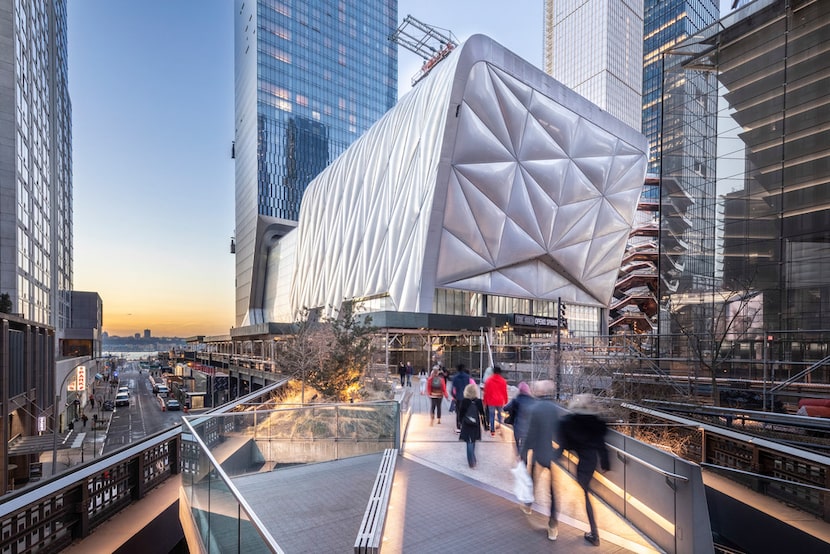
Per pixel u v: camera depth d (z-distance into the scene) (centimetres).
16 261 3956
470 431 820
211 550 464
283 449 879
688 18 13750
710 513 603
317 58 11562
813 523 493
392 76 13325
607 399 1559
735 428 1138
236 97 12588
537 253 4541
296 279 7681
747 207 2216
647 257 6375
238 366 5319
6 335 2253
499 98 3941
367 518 519
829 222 1892
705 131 2447
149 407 6506
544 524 572
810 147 1983
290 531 557
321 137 11431
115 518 804
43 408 3381
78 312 10050
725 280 2275
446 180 3856
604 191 4806
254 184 10356
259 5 10644
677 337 2447
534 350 2255
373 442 933
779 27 2127
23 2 4391
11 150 3953
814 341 1892
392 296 4309
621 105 13912
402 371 2731
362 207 5391
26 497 625
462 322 3388
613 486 616
